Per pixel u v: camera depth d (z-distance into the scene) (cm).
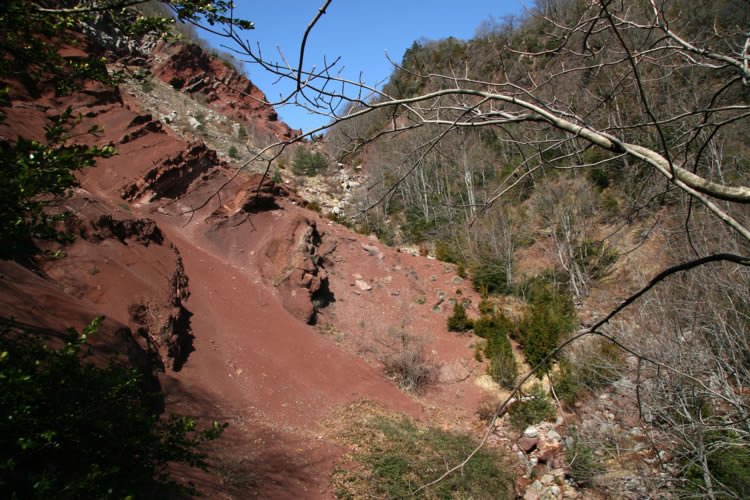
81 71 541
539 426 1302
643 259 1439
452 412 1681
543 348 1766
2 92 373
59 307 916
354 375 1694
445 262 2742
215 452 954
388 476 1066
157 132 2369
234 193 2456
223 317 1655
